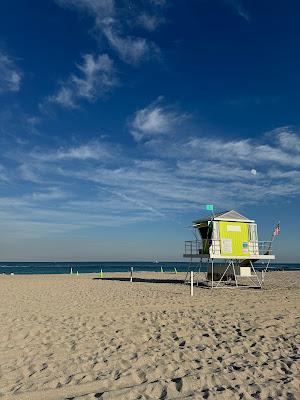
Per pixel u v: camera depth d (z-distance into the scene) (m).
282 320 10.30
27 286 23.31
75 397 5.12
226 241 21.36
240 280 29.03
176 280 29.86
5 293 18.31
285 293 18.06
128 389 5.39
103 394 5.20
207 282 25.84
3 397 5.14
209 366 6.39
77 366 6.44
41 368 6.36
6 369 6.31
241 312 11.66
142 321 10.20
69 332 8.91
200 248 22.55
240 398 5.09
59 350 7.42
